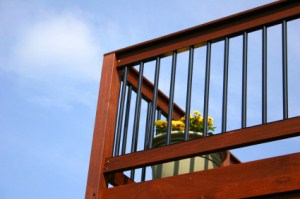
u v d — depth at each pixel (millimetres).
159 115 4988
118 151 4246
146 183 3914
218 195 3619
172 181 3820
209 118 4656
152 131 4074
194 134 4395
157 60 4336
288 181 3445
